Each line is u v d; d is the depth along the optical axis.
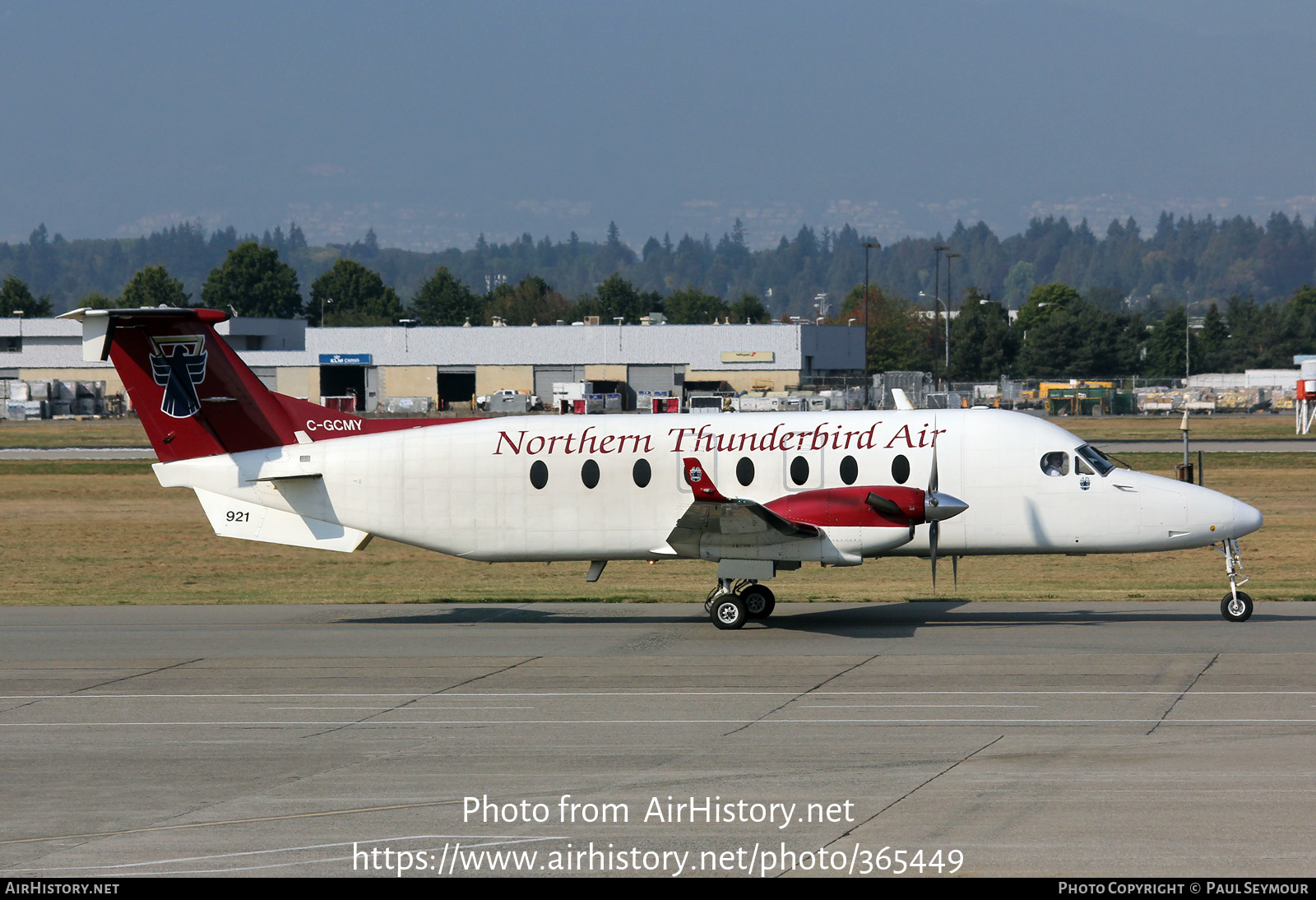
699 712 38.47
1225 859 25.42
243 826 28.64
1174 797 29.14
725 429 57.38
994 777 31.00
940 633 52.47
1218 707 37.75
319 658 49.19
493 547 58.53
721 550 54.41
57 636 55.44
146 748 35.56
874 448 56.22
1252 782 30.12
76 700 41.84
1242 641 49.19
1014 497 55.88
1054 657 46.19
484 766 33.00
